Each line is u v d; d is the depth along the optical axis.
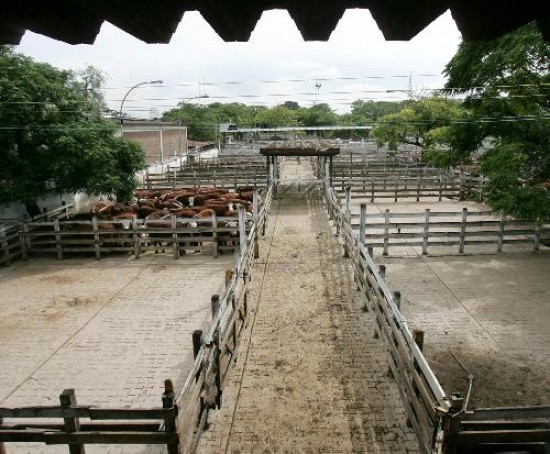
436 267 11.63
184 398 4.53
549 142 11.36
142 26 2.32
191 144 46.41
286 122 59.91
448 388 6.44
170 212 15.77
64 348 7.85
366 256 8.47
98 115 14.77
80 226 13.62
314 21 2.32
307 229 15.84
